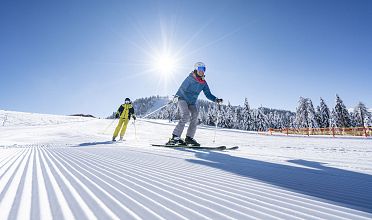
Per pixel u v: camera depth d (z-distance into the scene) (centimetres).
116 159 332
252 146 798
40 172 212
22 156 374
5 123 2859
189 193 146
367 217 105
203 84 646
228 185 175
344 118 5381
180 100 634
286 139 1481
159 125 2758
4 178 182
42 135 1351
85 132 1603
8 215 96
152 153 437
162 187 161
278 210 114
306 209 117
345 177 223
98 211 105
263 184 182
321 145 928
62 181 172
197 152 476
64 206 111
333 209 118
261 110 7100
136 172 222
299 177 218
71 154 404
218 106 723
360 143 1077
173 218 99
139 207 113
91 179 182
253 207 119
